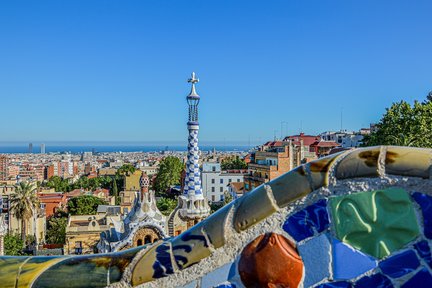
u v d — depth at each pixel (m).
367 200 3.24
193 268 3.55
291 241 3.36
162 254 3.63
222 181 88.12
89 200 65.81
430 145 31.08
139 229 21.97
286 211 3.39
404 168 3.16
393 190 3.19
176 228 22.92
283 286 3.35
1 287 3.85
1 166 143.50
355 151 3.33
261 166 55.06
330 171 3.32
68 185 116.25
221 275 3.48
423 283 3.12
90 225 39.47
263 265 3.38
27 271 3.89
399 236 3.18
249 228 3.45
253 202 3.45
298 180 3.38
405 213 3.17
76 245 39.12
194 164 23.44
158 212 22.66
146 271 3.64
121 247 21.73
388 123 32.28
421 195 3.13
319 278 3.30
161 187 99.12
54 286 3.79
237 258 3.46
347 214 3.27
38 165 166.62
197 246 3.54
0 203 31.67
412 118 31.77
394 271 3.18
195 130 23.27
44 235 55.06
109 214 45.88
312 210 3.34
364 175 3.24
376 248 3.22
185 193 23.19
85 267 3.82
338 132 115.75
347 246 3.27
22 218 48.25
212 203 80.56
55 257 4.07
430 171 3.09
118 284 3.69
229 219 3.50
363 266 3.24
